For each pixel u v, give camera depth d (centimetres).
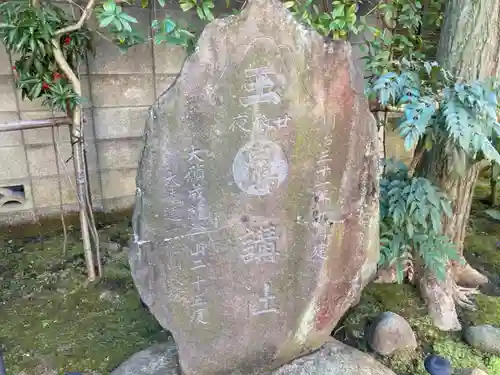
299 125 221
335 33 329
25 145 392
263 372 247
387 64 323
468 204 322
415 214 283
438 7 373
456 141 263
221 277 232
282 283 240
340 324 305
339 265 247
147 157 212
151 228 220
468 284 343
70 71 301
